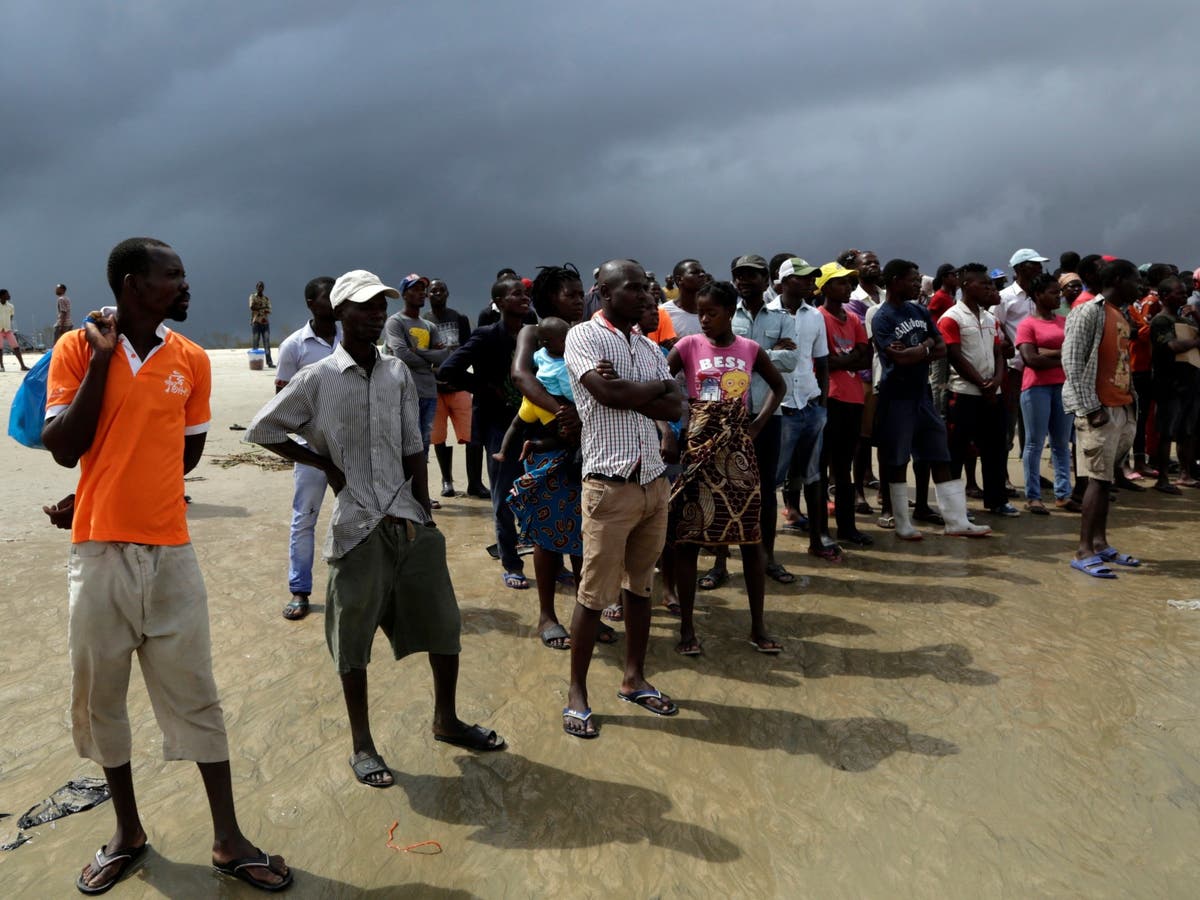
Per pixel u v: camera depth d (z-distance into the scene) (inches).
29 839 131.0
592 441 163.0
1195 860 125.1
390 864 125.6
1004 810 137.2
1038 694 175.5
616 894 118.7
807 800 140.4
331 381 143.7
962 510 294.8
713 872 123.2
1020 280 339.0
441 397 361.7
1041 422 321.7
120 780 123.2
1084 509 255.6
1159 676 182.5
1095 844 128.8
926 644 201.9
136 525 116.7
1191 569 253.3
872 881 121.4
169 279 118.5
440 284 348.2
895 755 153.8
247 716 168.4
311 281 223.5
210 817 136.3
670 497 194.1
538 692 179.3
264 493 370.3
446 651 151.0
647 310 165.0
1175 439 372.5
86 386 112.0
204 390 129.0
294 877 123.0
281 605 229.8
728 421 193.2
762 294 245.4
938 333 282.8
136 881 121.9
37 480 379.2
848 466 283.7
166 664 119.8
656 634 210.8
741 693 178.9
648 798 141.0
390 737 160.6
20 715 169.5
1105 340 244.2
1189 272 428.1
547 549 200.5
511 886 120.5
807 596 236.4
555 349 193.2
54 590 239.6
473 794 142.5
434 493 383.2
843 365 270.1
